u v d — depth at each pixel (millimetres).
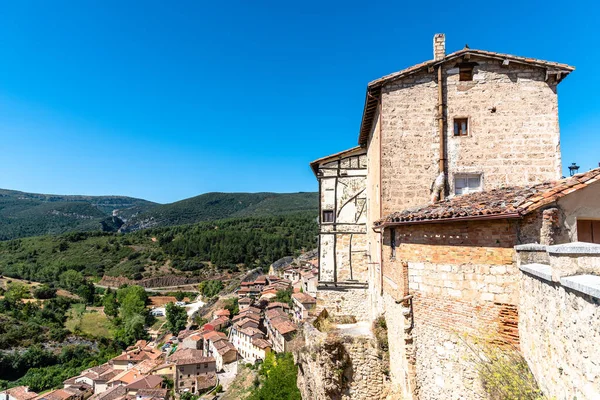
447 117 14078
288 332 59875
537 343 6203
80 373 72250
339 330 16078
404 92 14273
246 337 70375
